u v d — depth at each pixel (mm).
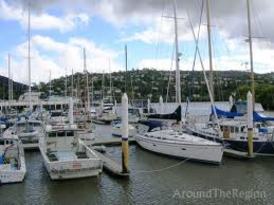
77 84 85000
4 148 24438
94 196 19469
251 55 35938
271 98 83938
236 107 34250
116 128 43438
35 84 108875
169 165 26297
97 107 79375
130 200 18844
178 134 29891
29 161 27875
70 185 21281
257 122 31328
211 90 33094
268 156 28625
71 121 40219
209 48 33125
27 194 19766
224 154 29266
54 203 18500
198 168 25312
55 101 91062
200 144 26484
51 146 25766
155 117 33719
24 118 44344
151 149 30844
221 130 30547
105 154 30375
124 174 22688
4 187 20969
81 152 25469
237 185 21234
